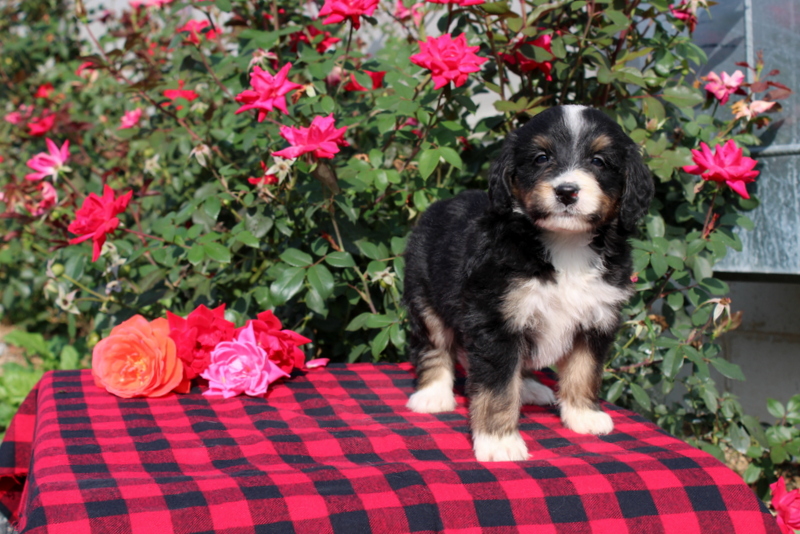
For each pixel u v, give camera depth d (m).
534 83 1.23
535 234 0.88
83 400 0.97
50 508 0.73
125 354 0.99
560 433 0.91
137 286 1.25
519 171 0.89
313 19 1.27
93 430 0.89
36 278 1.46
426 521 0.75
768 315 1.26
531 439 0.90
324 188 1.06
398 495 0.76
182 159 1.38
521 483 0.78
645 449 0.86
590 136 0.88
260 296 1.12
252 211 1.18
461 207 0.99
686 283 1.12
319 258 1.16
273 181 1.12
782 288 1.24
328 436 0.88
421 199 1.11
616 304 0.90
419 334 0.99
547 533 0.76
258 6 1.27
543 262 0.87
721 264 1.17
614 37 1.19
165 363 0.99
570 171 0.86
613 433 0.91
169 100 1.30
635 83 1.09
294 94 1.12
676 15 1.14
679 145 1.19
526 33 1.08
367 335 1.21
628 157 0.90
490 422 0.85
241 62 1.18
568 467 0.81
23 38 2.07
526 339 0.90
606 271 0.89
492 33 1.12
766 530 0.78
